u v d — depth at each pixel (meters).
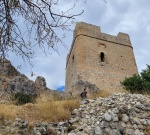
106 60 34.50
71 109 12.02
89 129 9.79
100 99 12.95
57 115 11.14
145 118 10.39
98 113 10.94
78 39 35.47
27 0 4.32
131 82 22.38
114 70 33.81
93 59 33.62
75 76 32.06
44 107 11.84
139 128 9.80
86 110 11.54
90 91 25.88
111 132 9.43
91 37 35.97
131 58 36.62
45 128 9.73
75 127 10.17
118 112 10.25
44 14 4.46
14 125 9.57
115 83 32.19
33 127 9.73
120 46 37.25
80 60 32.88
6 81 21.64
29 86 22.02
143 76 23.08
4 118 9.98
